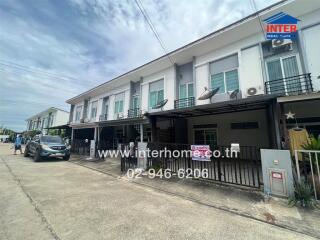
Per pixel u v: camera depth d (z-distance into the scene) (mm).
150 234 3176
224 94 9984
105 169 9445
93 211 4113
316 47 7434
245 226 3508
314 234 3188
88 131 21375
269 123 8258
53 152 11898
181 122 12984
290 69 8031
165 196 5332
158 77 14094
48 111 37219
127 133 15969
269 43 8773
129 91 16703
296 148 6285
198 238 3068
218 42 10172
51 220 3631
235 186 5699
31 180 6840
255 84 8852
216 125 12195
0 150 20219
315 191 4434
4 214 3871
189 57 11969
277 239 3055
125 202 4746
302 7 7594
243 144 10984
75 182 6754
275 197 4723
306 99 5629
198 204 4699
